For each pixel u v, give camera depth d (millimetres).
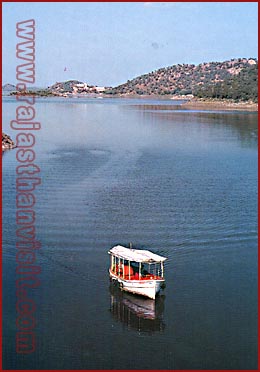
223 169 76688
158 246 44312
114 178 69375
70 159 83000
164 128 134375
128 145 101250
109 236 46406
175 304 35375
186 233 47250
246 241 45562
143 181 67750
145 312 34562
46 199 57844
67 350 30516
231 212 53781
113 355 30406
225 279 38562
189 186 65312
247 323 33250
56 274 39312
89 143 103312
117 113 192375
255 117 175125
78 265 40781
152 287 35656
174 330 32750
